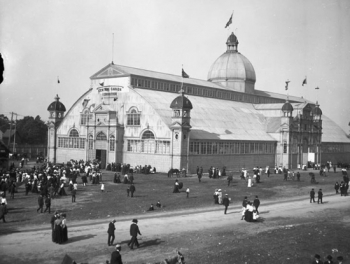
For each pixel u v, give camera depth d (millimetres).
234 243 33750
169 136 90812
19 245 31594
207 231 37562
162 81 111625
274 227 39969
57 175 65750
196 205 50688
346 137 160500
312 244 34375
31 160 125062
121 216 43156
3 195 42500
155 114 94000
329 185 76062
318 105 134875
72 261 23500
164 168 91562
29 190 59094
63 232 32531
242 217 43281
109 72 105500
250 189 66812
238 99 142375
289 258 30594
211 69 152250
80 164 93938
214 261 29281
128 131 99375
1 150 87000
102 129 102438
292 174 86125
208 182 75125
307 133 127000
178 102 89062
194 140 92562
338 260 27922
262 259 30078
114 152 99438
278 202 55656
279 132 119312
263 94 157125
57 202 50438
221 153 100375
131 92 99812
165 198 54938
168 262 26203
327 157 145750
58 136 115125
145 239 34344
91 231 36312
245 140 107188
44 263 27594
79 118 109750
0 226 37500
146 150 95625
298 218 44812
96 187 64812
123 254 30156
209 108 115312
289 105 119062
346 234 37719
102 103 102938
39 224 38500
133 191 55406
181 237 35125
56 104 115375
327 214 47406
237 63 148000
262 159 114562
